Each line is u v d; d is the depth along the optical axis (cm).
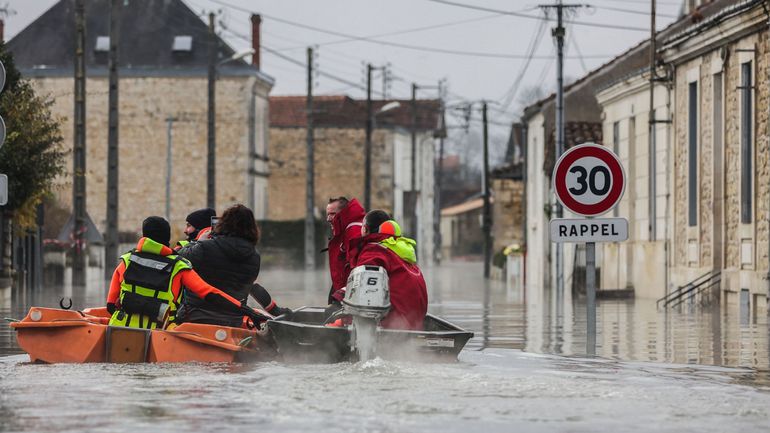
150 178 15012
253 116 15188
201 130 14950
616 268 8106
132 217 15062
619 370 2547
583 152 2631
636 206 7919
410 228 19400
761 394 2095
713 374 2495
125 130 15000
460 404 1916
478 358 2825
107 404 1889
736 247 6125
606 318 4959
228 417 1762
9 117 6512
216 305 2677
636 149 7919
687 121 6888
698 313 5394
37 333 2533
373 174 18938
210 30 11319
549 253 9600
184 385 2122
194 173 14975
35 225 7369
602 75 9875
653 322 4631
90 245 10312
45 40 15150
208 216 3131
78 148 8169
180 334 2516
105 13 15250
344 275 2939
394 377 2241
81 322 2531
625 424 1741
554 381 2220
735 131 6141
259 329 2681
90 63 15062
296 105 18738
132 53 15038
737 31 6012
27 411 1812
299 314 3009
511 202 13775
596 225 2642
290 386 2109
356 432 1641
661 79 7188
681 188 6994
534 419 1775
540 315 5166
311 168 13550
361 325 2458
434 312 5447
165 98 14988
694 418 1806
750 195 6009
